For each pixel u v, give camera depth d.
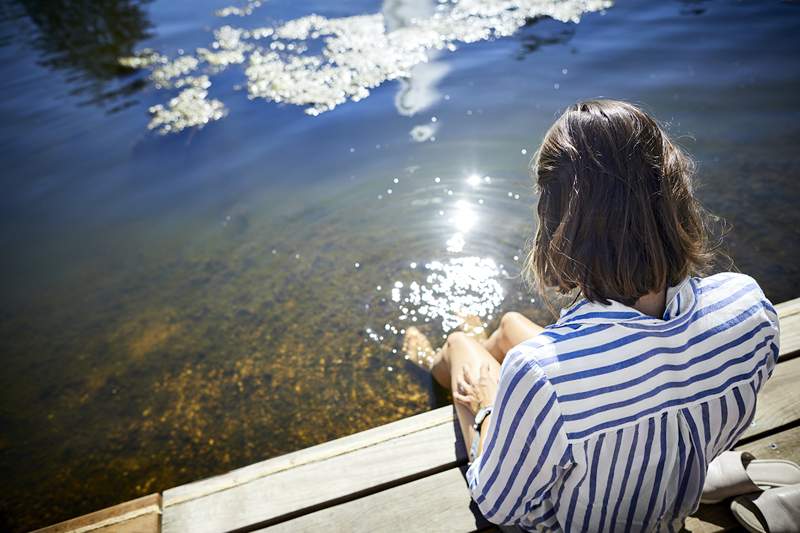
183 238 4.11
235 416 2.89
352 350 3.15
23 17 8.34
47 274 3.94
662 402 1.06
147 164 4.88
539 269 1.15
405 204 4.14
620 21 6.21
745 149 4.08
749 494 1.66
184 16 7.82
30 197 4.63
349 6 7.50
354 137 4.87
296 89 5.68
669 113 4.53
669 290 1.08
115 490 2.64
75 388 3.15
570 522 1.25
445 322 3.25
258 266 3.80
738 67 5.01
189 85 5.95
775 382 2.16
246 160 4.77
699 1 6.38
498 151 4.50
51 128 5.50
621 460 1.10
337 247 3.86
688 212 1.05
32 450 2.85
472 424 1.90
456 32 6.39
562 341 1.05
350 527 1.86
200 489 2.02
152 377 3.15
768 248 3.31
